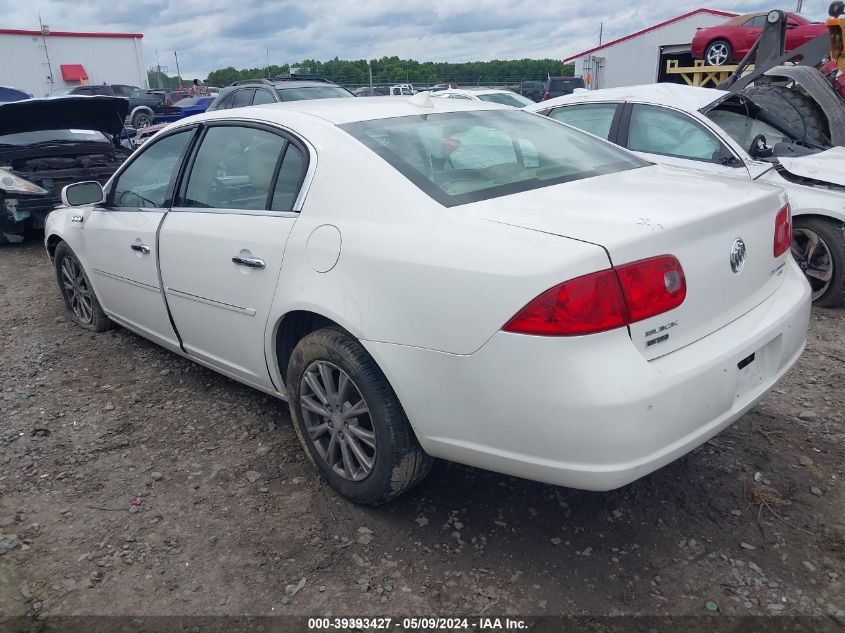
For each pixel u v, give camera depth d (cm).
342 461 289
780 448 320
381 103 333
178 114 2181
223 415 369
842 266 505
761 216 266
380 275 249
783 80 690
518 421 221
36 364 445
